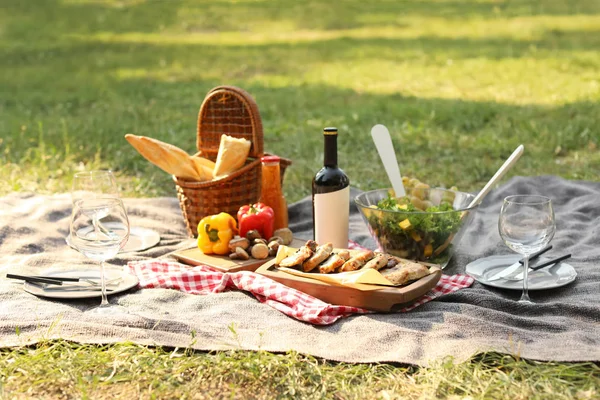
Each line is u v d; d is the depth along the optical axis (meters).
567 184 4.66
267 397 2.40
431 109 8.23
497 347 2.54
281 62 12.84
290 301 2.94
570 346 2.56
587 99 8.43
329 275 2.95
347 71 11.78
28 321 2.76
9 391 2.44
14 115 8.47
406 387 2.43
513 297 3.04
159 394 2.42
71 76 11.50
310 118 8.24
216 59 13.19
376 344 2.64
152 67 12.37
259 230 3.49
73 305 3.00
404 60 12.65
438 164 6.11
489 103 8.51
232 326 2.65
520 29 15.55
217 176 3.81
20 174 5.72
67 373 2.50
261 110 8.62
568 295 3.05
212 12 19.25
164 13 19.03
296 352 2.54
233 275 3.15
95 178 3.52
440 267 3.06
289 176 5.79
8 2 19.95
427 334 2.67
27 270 3.34
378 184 5.53
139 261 3.49
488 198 4.63
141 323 2.73
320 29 16.92
